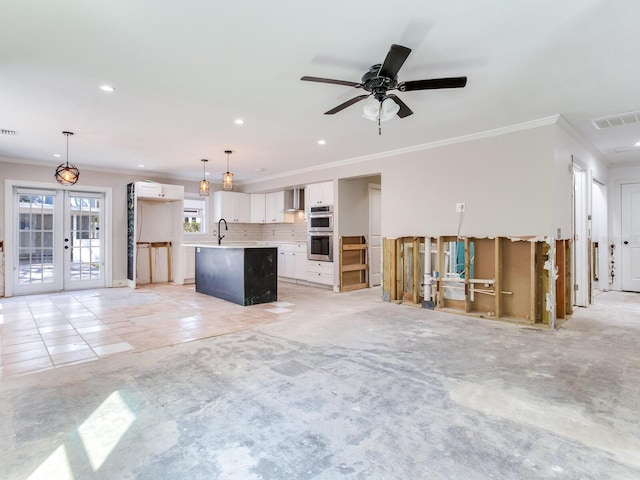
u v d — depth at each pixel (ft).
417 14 6.70
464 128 13.82
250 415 6.61
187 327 12.68
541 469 5.10
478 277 14.75
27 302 17.38
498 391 7.61
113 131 14.24
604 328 12.56
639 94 10.54
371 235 22.85
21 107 11.51
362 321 13.57
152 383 8.00
